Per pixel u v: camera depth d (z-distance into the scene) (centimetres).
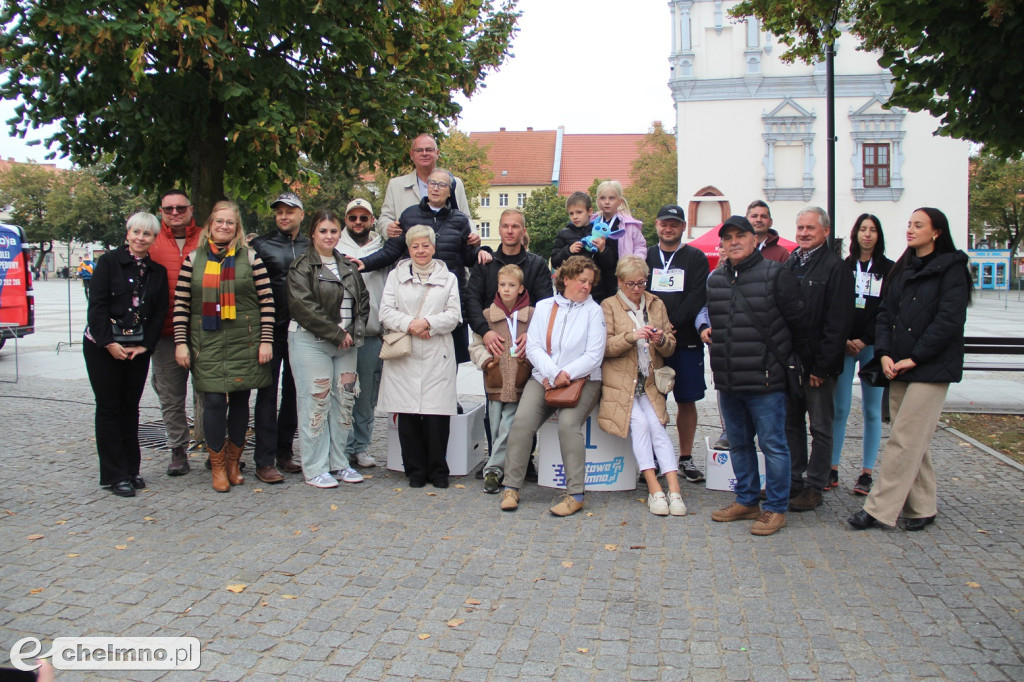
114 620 375
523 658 345
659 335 555
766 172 3316
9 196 7131
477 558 461
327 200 2780
